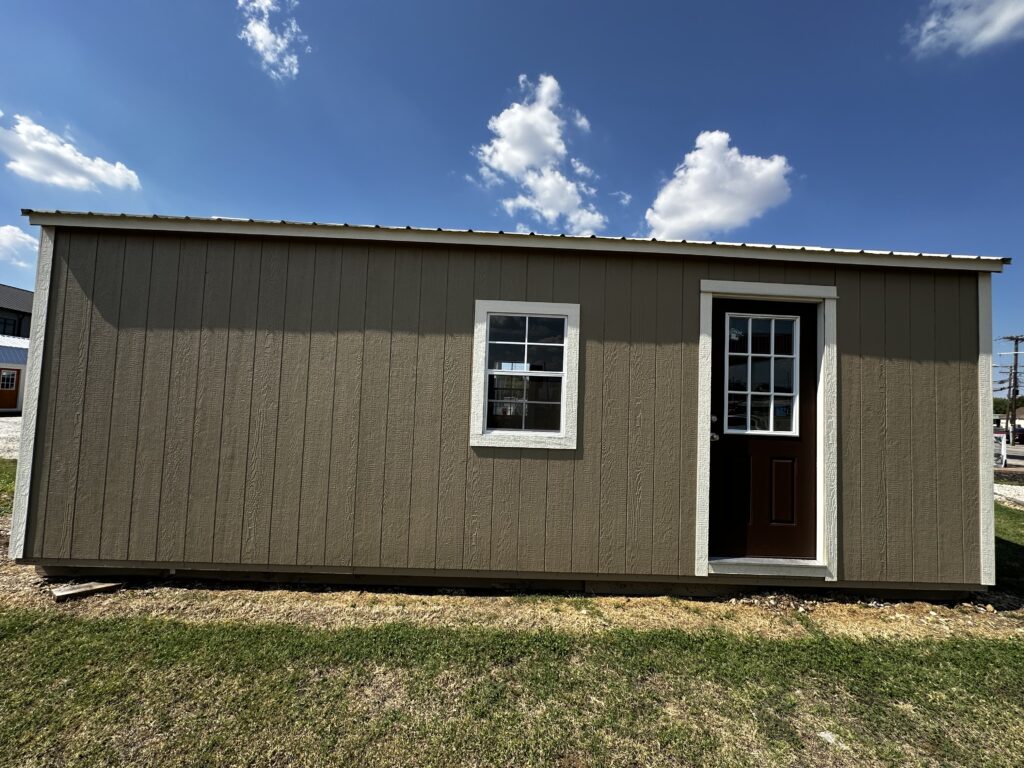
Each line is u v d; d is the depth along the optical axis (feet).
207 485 11.26
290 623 9.60
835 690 7.89
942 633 10.03
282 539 11.25
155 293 11.46
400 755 6.22
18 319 90.79
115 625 9.21
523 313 11.73
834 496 11.46
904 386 11.69
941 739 6.80
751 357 12.16
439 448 11.45
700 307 11.78
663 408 11.60
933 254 11.54
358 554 11.26
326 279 11.66
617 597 11.35
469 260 11.79
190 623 9.43
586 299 11.78
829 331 11.75
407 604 10.68
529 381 11.84
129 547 11.10
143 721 6.64
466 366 11.60
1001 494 29.37
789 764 6.28
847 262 11.68
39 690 7.20
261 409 11.41
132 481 11.18
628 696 7.57
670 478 11.49
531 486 11.43
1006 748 6.66
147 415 11.28
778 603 11.10
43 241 11.37
